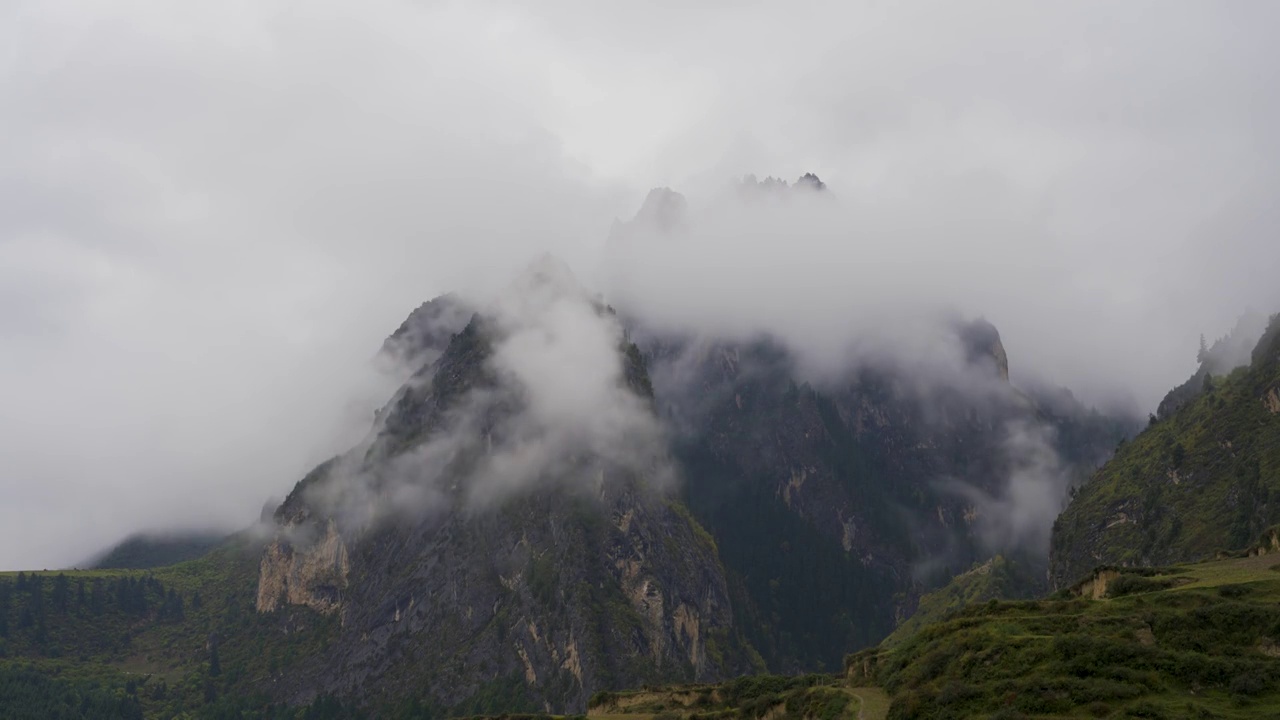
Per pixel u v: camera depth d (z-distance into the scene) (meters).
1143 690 136.25
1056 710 136.75
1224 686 134.62
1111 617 155.50
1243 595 157.00
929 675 162.75
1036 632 159.50
